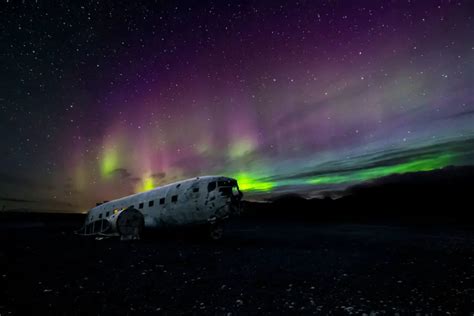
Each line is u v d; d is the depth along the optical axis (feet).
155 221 50.60
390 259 28.35
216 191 43.39
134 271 22.75
